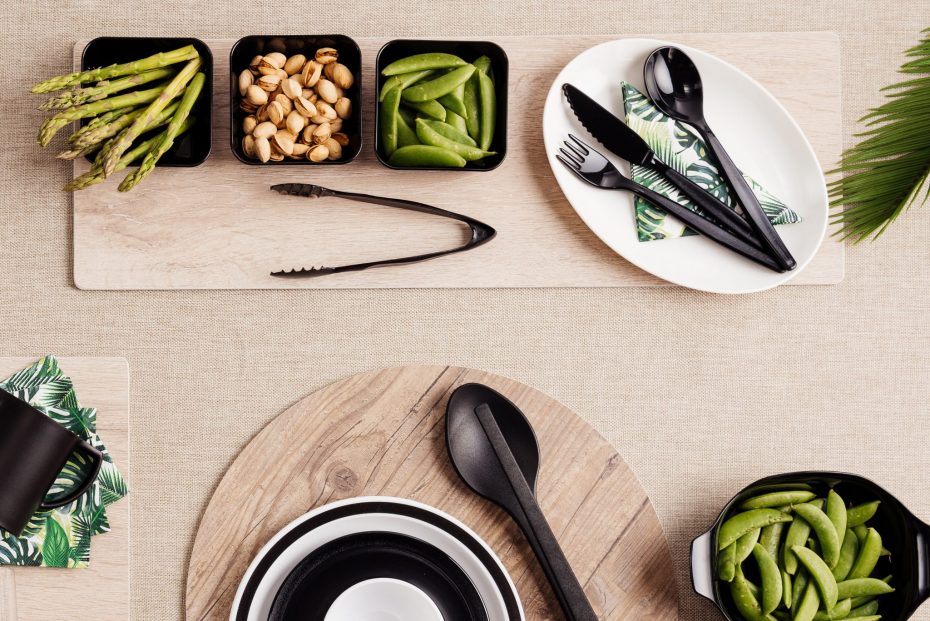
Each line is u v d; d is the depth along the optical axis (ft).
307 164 2.93
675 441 3.12
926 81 2.83
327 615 2.80
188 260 3.08
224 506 3.03
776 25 3.16
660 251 3.06
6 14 3.13
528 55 3.11
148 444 3.10
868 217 3.00
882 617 2.74
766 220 2.99
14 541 2.99
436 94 2.86
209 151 2.91
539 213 3.10
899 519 2.72
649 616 2.98
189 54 2.86
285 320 3.13
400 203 3.03
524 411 3.05
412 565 2.89
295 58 2.90
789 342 3.14
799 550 2.67
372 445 3.04
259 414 3.11
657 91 3.02
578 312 3.14
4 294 3.12
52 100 2.73
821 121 3.12
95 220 3.07
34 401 3.05
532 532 2.89
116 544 3.05
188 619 2.98
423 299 3.13
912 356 3.14
